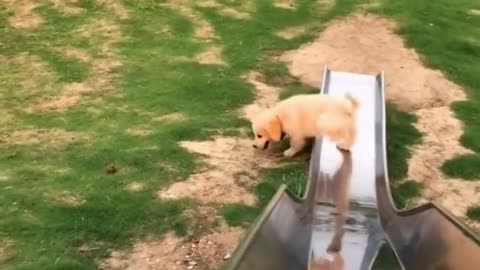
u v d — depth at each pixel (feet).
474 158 7.94
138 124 8.27
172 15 12.34
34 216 6.15
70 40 11.05
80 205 6.35
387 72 10.57
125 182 6.83
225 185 6.91
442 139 8.43
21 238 5.81
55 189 6.64
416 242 5.51
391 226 6.16
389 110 9.20
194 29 11.76
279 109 7.55
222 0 13.24
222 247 5.94
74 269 5.45
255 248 4.40
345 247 5.91
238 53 10.85
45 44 10.84
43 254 5.61
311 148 7.73
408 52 11.32
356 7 13.10
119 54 10.59
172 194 6.65
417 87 10.08
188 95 9.20
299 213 5.98
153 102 8.94
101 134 7.95
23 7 12.30
